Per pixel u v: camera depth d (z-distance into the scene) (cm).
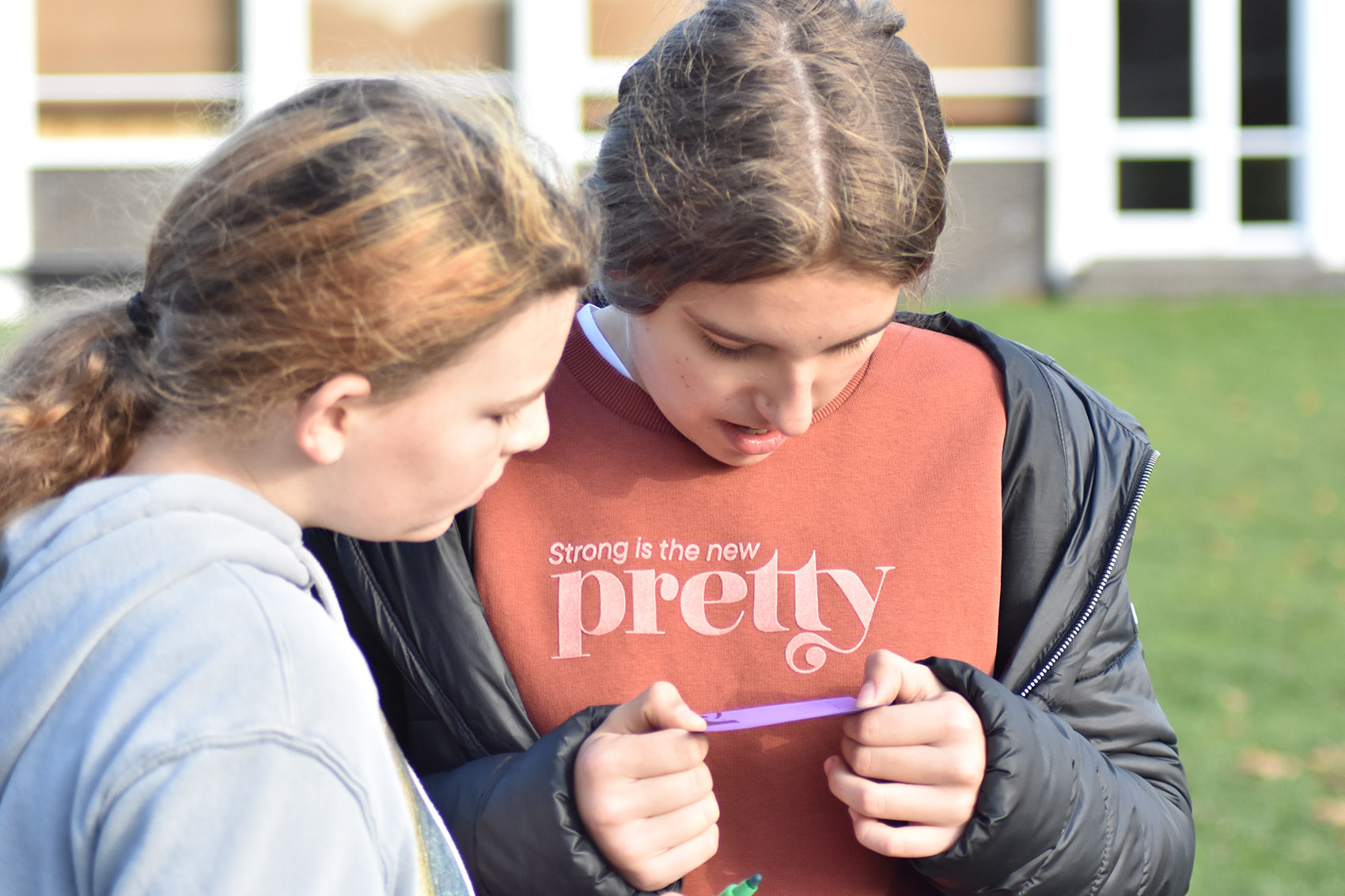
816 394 165
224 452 133
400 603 174
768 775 174
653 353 166
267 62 1095
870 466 180
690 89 154
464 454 133
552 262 131
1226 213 1298
